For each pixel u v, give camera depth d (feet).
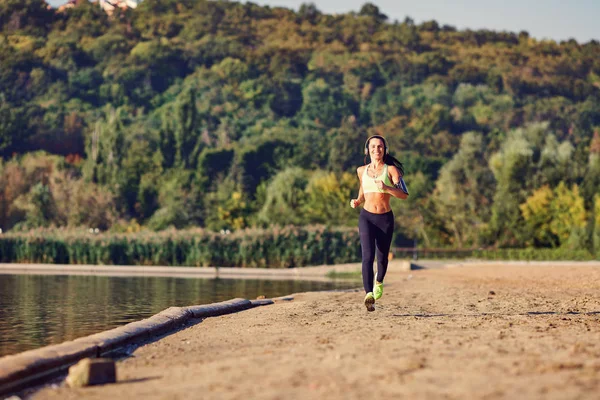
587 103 425.28
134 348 23.38
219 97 389.60
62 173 230.07
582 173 206.39
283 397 13.88
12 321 32.60
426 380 14.85
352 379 15.23
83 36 452.76
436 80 450.30
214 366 17.84
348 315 30.86
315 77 440.45
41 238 121.19
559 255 140.97
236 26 529.45
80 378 16.72
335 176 198.59
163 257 123.03
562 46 527.40
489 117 400.26
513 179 192.75
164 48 436.76
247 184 260.42
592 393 13.29
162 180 245.65
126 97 382.63
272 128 357.61
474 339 20.70
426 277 72.90
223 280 78.95
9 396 16.75
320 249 124.26
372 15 578.66
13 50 401.08
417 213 202.59
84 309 38.55
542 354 17.69
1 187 222.89
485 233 187.21
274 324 27.84
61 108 352.69
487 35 560.61
